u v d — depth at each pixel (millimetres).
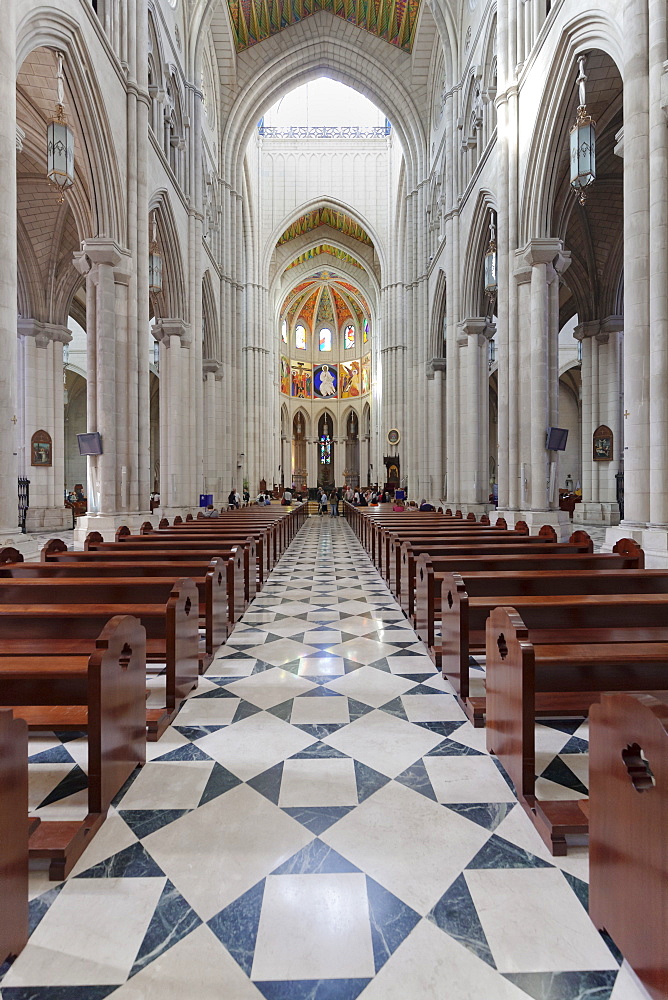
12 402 6742
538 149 11086
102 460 11344
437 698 4812
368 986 2078
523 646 3186
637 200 6895
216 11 20312
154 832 2977
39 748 3922
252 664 5711
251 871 2684
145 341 12227
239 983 2092
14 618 4125
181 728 4227
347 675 5391
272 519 15703
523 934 2309
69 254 18188
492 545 7363
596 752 2346
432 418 23156
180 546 8000
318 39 22984
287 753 3844
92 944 2268
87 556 6781
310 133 34625
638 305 6910
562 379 34406
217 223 22484
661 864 1889
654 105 6750
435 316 22344
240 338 25547
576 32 9273
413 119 23672
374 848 2848
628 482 7090
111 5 11289
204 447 22078
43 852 2637
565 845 2803
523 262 11727
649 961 1972
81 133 10539
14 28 6805
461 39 17156
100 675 3023
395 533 9703
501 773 3574
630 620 4168
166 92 14836
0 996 2051
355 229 38062
